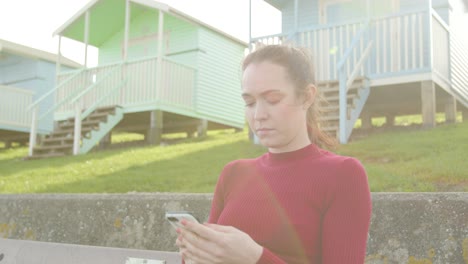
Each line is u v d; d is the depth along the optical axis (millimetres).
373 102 12039
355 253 1247
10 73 22016
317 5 13688
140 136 19641
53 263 2883
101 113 13336
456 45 12578
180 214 1196
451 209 1871
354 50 10578
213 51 17109
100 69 15062
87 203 2943
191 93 15594
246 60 1471
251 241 1185
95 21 16953
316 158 1441
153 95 13820
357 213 1290
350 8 13258
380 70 10766
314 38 11281
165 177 7488
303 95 1449
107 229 2830
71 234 2967
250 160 1622
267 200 1429
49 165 10430
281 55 1416
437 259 1872
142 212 2725
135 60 14367
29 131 17953
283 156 1475
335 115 9289
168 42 17031
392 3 12617
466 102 13398
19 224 3211
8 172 9820
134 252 2611
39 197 3166
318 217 1357
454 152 6562
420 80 9953
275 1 13938
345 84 8984
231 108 17812
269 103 1401
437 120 14438
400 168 5883
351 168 1341
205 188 6328
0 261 3121
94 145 13586
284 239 1360
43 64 21375
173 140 14203
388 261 1971
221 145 10695
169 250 2592
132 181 7414
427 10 10086
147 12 17391
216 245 1149
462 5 13938
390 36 10500
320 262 1344
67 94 15609
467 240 1822
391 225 1985
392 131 10250
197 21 15844
